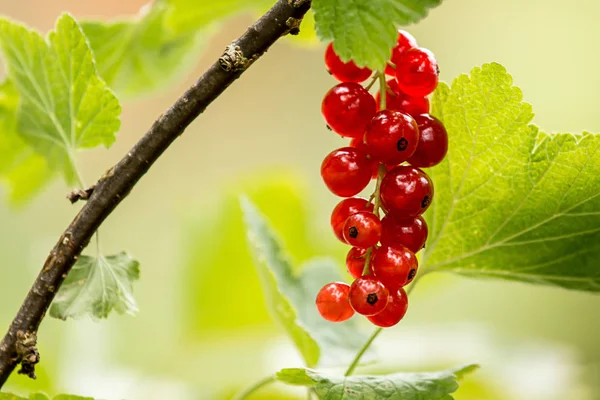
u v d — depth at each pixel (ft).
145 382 1.74
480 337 1.81
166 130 1.27
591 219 1.31
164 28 1.55
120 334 1.98
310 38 1.60
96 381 1.69
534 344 1.86
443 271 1.37
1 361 1.28
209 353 1.90
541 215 1.32
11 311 1.96
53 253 1.28
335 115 1.24
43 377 1.56
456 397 1.69
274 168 1.97
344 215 1.25
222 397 1.64
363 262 1.25
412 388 1.27
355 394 1.26
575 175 1.29
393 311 1.24
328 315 1.25
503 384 1.69
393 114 1.22
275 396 1.64
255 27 1.24
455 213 1.34
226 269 1.89
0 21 1.35
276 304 1.40
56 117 1.38
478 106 1.29
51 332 1.70
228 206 1.91
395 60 1.26
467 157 1.31
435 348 1.72
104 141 1.38
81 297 1.31
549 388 1.70
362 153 1.24
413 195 1.23
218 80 1.25
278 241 1.50
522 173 1.31
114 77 1.58
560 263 1.33
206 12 1.55
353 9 1.21
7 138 1.53
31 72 1.38
